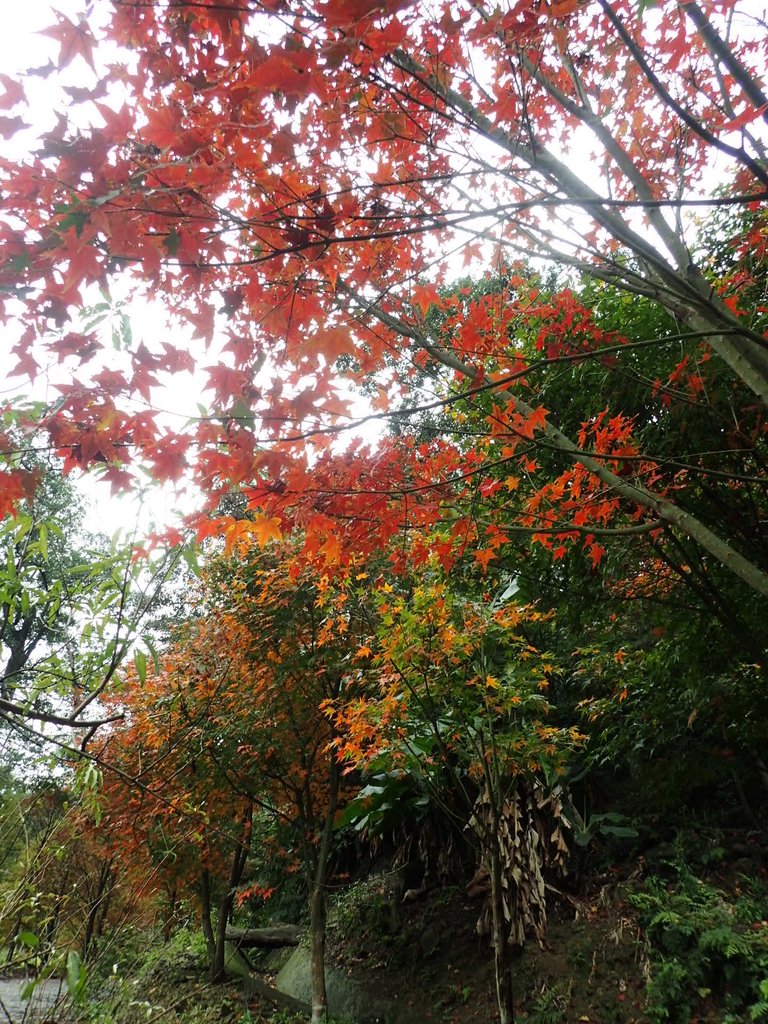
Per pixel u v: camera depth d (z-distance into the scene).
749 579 2.27
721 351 2.30
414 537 3.18
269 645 5.82
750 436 3.18
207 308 1.72
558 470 3.80
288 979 6.64
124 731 5.32
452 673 4.27
